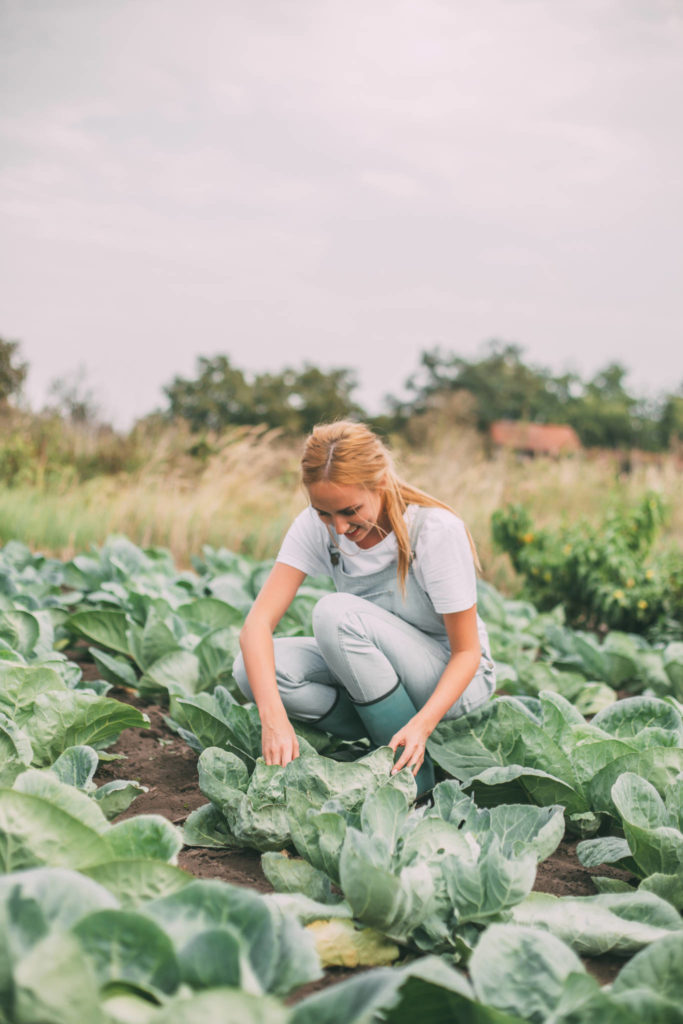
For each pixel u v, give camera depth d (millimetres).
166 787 2760
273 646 2723
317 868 1956
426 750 2643
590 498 11211
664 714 2830
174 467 10562
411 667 2703
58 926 1279
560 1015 1291
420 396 52125
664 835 1996
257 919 1362
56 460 10094
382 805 1934
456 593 2602
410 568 2697
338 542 2746
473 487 10414
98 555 5840
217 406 30359
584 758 2529
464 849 1872
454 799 2234
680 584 6387
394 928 1715
